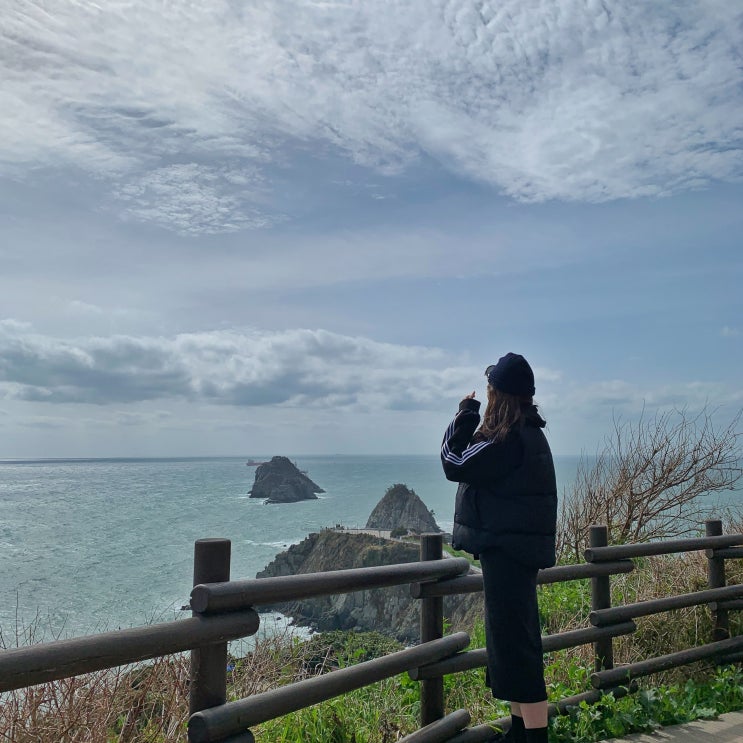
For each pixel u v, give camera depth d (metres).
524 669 3.30
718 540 5.81
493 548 3.32
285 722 3.76
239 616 2.54
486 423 3.44
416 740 3.42
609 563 4.90
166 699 3.33
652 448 8.93
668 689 5.09
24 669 1.91
